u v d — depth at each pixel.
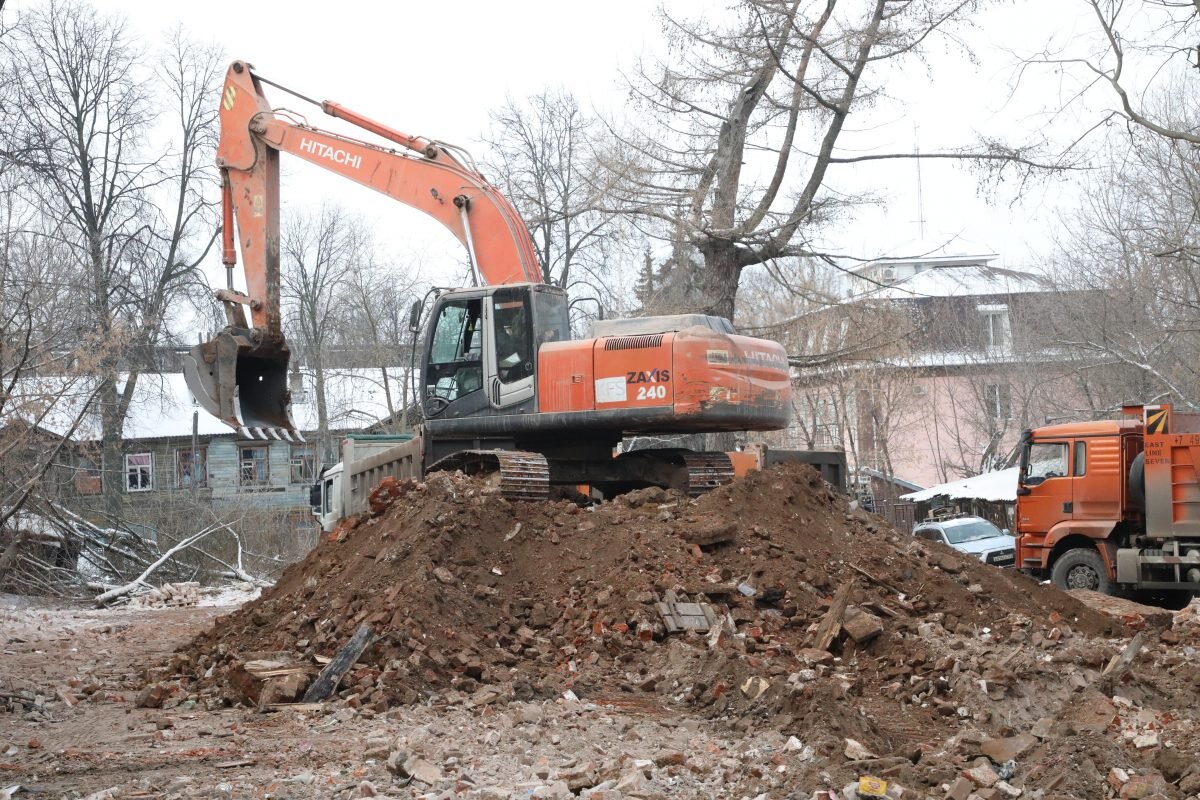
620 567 10.72
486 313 14.05
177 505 30.56
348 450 20.11
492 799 6.09
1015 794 6.19
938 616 10.65
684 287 27.48
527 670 9.53
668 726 8.00
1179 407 30.23
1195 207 24.33
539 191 34.44
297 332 52.16
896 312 28.30
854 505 13.44
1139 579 17.92
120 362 30.25
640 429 13.77
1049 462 19.48
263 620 11.32
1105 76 18.80
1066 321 37.19
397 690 9.01
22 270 28.78
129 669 12.23
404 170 15.33
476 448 14.46
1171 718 7.86
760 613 10.41
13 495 22.97
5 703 9.57
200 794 6.46
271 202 15.73
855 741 7.21
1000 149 25.09
